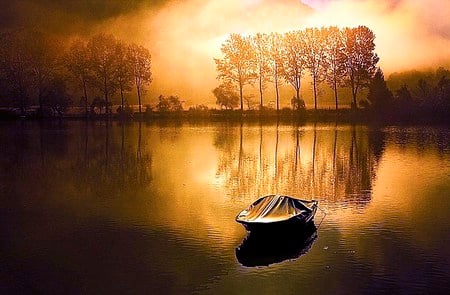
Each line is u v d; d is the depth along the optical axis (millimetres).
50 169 40500
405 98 89062
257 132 67875
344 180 34625
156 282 18375
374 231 23172
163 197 30547
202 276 18766
